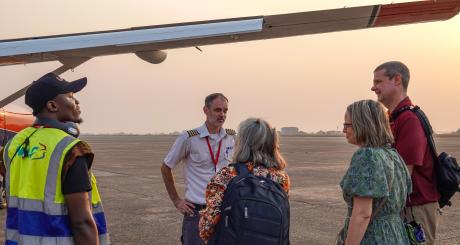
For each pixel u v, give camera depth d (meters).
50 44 5.62
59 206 2.11
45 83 2.27
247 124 2.65
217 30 5.11
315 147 42.50
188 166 3.77
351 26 5.34
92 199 2.46
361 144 2.70
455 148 35.53
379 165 2.52
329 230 6.91
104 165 19.48
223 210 2.41
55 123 2.28
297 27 5.30
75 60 6.12
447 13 4.95
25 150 2.20
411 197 3.13
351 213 2.66
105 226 2.53
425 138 3.08
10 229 2.26
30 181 2.14
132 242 6.14
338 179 13.83
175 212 8.34
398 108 3.19
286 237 2.45
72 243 2.16
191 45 5.80
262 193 2.40
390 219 2.64
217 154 3.71
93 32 5.70
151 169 17.48
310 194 10.66
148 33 5.33
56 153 2.12
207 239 2.54
